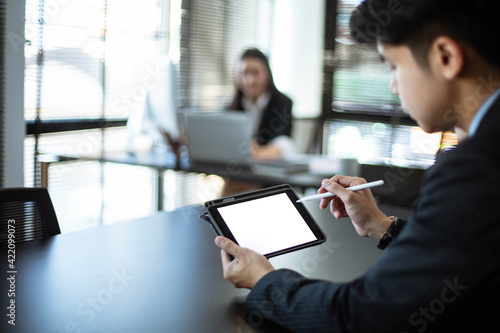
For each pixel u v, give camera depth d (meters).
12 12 3.10
